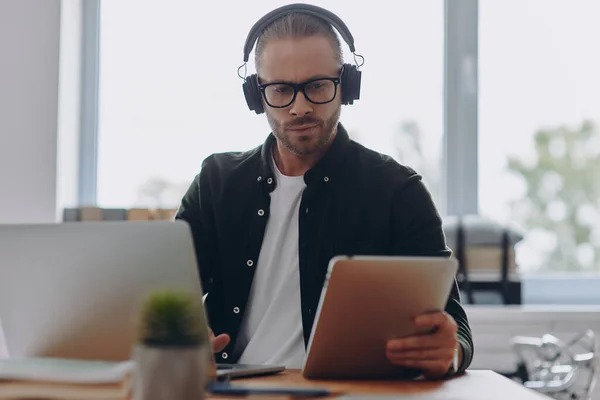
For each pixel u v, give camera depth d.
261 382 1.59
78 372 1.19
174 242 1.43
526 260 3.60
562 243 3.61
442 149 3.58
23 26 3.30
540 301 3.57
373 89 3.55
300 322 2.03
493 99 3.60
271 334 2.02
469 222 3.28
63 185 3.36
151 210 3.21
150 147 3.54
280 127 2.02
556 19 3.59
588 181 3.61
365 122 3.55
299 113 1.97
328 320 1.52
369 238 2.07
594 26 3.59
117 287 1.47
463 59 3.57
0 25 3.29
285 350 1.98
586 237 3.61
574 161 3.61
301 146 2.03
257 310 2.07
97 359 1.50
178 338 1.16
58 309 1.53
